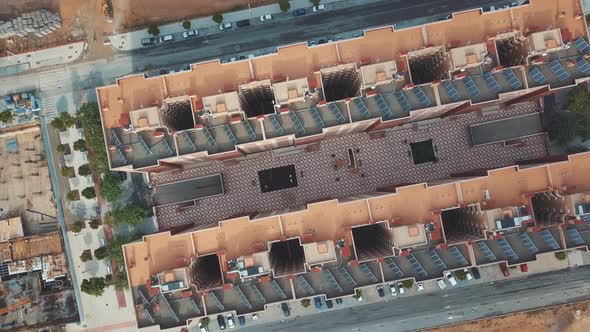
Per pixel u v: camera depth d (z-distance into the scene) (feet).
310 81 233.14
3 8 308.60
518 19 234.79
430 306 296.92
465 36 235.81
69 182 304.91
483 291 296.71
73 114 307.58
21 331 296.10
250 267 224.74
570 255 296.51
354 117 234.38
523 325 294.66
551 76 231.71
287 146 291.99
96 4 310.04
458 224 273.13
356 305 298.76
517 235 234.38
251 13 308.60
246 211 294.25
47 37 309.83
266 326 299.17
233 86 235.61
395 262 233.55
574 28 233.55
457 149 295.28
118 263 302.04
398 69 235.40
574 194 222.89
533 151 293.64
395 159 295.89
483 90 233.76
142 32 309.01
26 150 310.04
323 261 226.38
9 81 308.40
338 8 308.40
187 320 228.22
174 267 232.73
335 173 296.51
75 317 300.20
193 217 297.94
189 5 309.01
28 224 309.42
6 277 302.86
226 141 234.79
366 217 236.63
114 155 233.76
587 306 292.81
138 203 299.58
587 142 297.33
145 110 225.35
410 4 307.99
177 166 281.54
